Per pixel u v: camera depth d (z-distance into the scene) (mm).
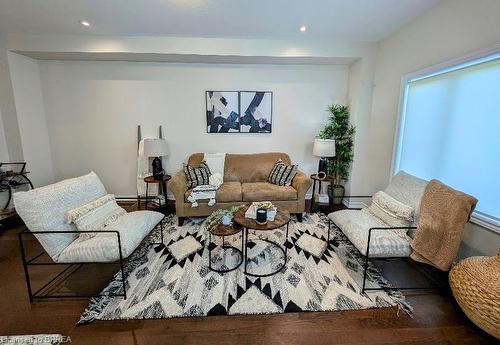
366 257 1902
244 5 2432
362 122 3639
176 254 2455
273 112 4023
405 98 2875
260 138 4102
